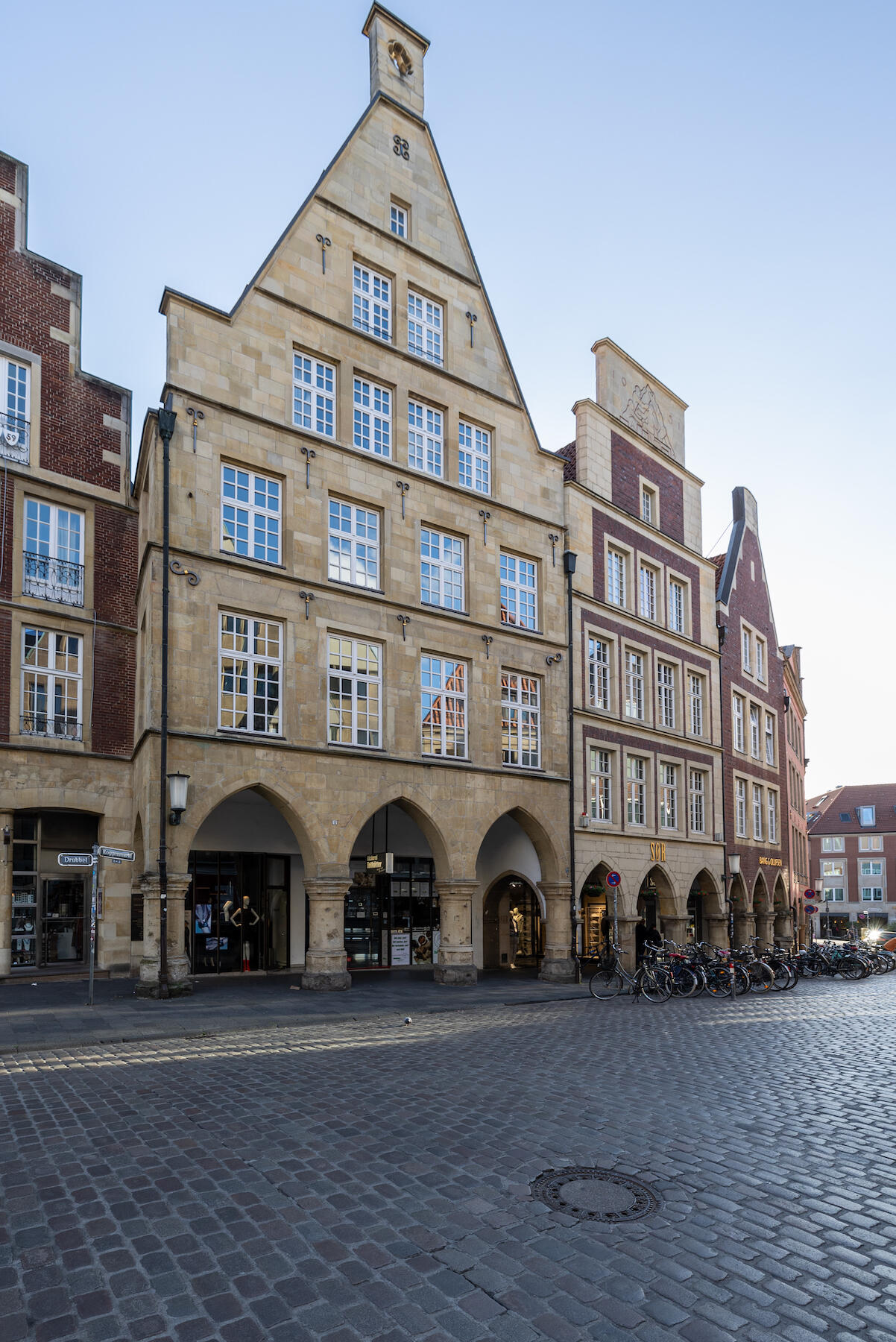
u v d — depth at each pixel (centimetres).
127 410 2305
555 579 2603
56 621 2102
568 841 2488
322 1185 653
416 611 2212
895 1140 802
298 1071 1077
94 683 2150
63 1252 539
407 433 2288
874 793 9194
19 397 2123
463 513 2375
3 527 2036
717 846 3300
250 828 2345
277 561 1997
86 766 2116
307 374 2119
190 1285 499
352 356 2191
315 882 1925
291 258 2108
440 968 2161
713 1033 1469
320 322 2134
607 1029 1485
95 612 2177
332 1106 894
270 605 1938
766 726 4128
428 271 2414
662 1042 1352
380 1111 874
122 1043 1271
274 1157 719
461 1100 921
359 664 2100
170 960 1705
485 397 2498
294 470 2028
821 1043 1375
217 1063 1123
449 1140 773
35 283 2180
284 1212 601
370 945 2617
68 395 2203
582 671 2669
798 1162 727
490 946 2744
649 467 3164
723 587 3756
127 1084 992
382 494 2192
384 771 2075
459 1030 1448
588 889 2698
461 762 2248
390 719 2114
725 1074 1091
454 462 2391
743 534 4041
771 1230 584
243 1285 500
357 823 2006
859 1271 527
